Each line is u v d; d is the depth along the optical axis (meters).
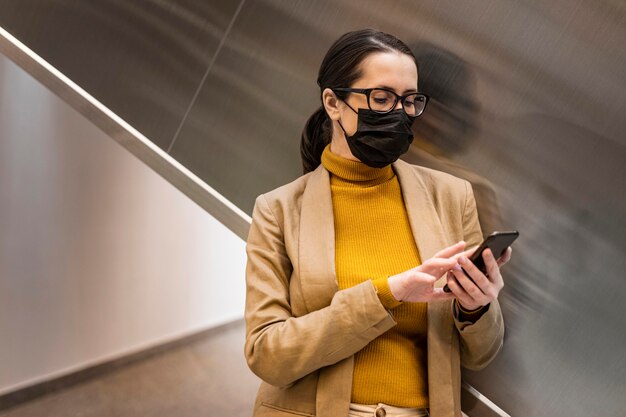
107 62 2.03
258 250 1.50
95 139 3.38
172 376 3.44
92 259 3.42
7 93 2.96
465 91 1.62
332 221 1.45
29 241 3.13
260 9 1.82
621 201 1.49
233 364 3.63
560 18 1.50
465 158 1.63
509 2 1.55
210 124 1.92
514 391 1.63
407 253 1.44
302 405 1.43
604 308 1.53
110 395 3.20
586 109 1.50
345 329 1.31
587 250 1.53
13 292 3.08
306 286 1.41
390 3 1.67
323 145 1.65
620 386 1.53
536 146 1.56
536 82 1.54
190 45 1.92
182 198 3.97
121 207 3.55
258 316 1.44
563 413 1.59
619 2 1.45
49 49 2.09
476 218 1.54
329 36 1.75
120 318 3.60
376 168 1.47
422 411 1.43
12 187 3.03
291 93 1.81
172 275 3.93
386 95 1.37
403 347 1.41
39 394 3.15
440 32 1.62
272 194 1.55
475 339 1.40
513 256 1.61
